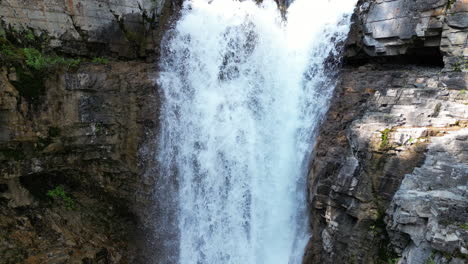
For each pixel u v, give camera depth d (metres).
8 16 11.36
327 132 10.55
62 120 10.71
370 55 12.86
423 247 6.99
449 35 10.43
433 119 8.70
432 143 8.03
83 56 13.31
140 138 11.66
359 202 8.70
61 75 10.66
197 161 12.20
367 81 11.15
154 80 11.79
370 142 8.81
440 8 10.57
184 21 13.20
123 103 11.46
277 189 11.41
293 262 10.55
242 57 12.48
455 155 7.68
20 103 9.96
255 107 12.43
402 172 8.22
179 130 12.12
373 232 8.48
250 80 12.48
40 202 11.59
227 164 12.07
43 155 10.73
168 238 12.25
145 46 14.34
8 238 10.56
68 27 12.66
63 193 12.03
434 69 11.73
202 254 11.94
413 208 7.23
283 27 13.68
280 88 12.62
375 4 12.16
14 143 10.12
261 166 11.77
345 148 9.79
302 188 10.94
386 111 9.66
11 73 9.84
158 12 14.75
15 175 10.40
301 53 12.93
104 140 11.37
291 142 11.66
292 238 10.90
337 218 9.24
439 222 6.73
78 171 11.91
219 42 12.62
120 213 12.73
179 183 12.12
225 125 12.25
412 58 12.44
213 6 13.26
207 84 12.54
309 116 11.66
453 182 7.32
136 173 11.84
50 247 11.02
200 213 12.02
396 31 11.67
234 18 12.57
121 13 13.76
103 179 12.04
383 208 8.37
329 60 13.12
